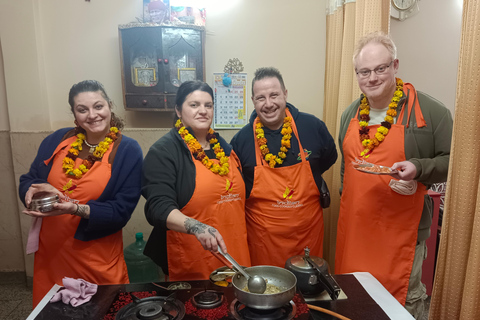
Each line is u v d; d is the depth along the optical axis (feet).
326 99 8.56
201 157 4.80
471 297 3.38
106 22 8.23
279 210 5.44
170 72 7.86
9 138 8.40
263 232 5.53
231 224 4.92
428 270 7.59
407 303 4.83
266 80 5.32
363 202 4.83
